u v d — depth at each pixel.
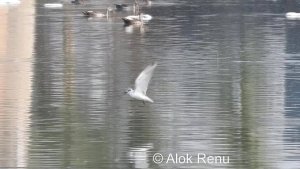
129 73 43.25
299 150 28.55
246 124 31.94
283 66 45.66
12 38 58.56
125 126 31.50
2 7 83.12
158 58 48.41
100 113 33.56
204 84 39.84
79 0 89.69
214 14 78.00
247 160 27.44
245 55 49.97
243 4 89.31
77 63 46.66
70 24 68.19
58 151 28.33
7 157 27.62
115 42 56.16
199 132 30.70
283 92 38.03
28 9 81.56
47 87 39.16
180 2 91.88
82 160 27.36
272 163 27.20
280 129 31.20
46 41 56.97
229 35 60.62
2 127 31.22
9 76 42.31
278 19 73.12
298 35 60.50
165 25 68.06
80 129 31.03
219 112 33.88
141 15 72.19
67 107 34.66
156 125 31.67
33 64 46.47
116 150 28.44
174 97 36.59
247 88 38.88
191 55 49.72
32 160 27.36
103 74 42.88
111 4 89.38
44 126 31.48
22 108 34.44
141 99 23.09
